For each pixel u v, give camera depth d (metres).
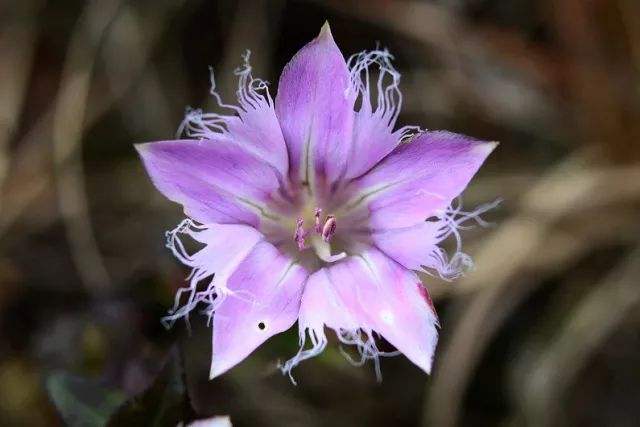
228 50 0.25
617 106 0.24
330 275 0.20
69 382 0.22
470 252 0.24
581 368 0.24
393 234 0.20
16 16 0.25
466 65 0.25
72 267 0.24
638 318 0.24
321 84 0.20
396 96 0.25
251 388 0.24
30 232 0.25
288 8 0.25
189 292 0.22
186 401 0.21
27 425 0.24
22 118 0.25
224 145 0.20
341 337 0.20
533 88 0.25
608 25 0.24
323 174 0.20
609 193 0.24
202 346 0.23
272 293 0.20
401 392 0.24
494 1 0.25
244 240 0.20
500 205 0.25
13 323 0.24
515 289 0.24
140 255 0.24
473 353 0.24
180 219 0.24
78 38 0.25
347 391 0.24
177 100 0.25
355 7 0.25
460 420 0.24
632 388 0.24
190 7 0.25
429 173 0.20
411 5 0.25
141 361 0.23
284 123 0.20
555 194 0.24
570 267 0.24
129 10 0.25
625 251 0.24
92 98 0.25
